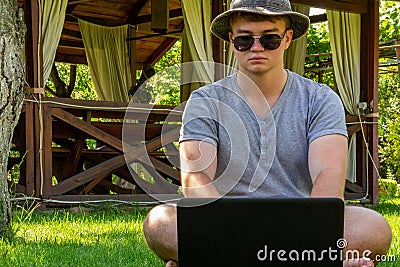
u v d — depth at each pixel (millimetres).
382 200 11422
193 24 8844
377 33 9844
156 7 9742
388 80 17891
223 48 8781
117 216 7086
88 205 7926
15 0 4852
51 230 5676
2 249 4488
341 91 9859
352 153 9797
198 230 2281
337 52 9898
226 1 8812
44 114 7734
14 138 8812
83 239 5137
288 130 2770
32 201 7586
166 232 2879
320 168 2635
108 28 12469
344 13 9867
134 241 5008
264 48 2719
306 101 2805
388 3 14953
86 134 8297
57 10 7910
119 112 9008
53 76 12750
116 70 12531
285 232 2252
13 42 4824
